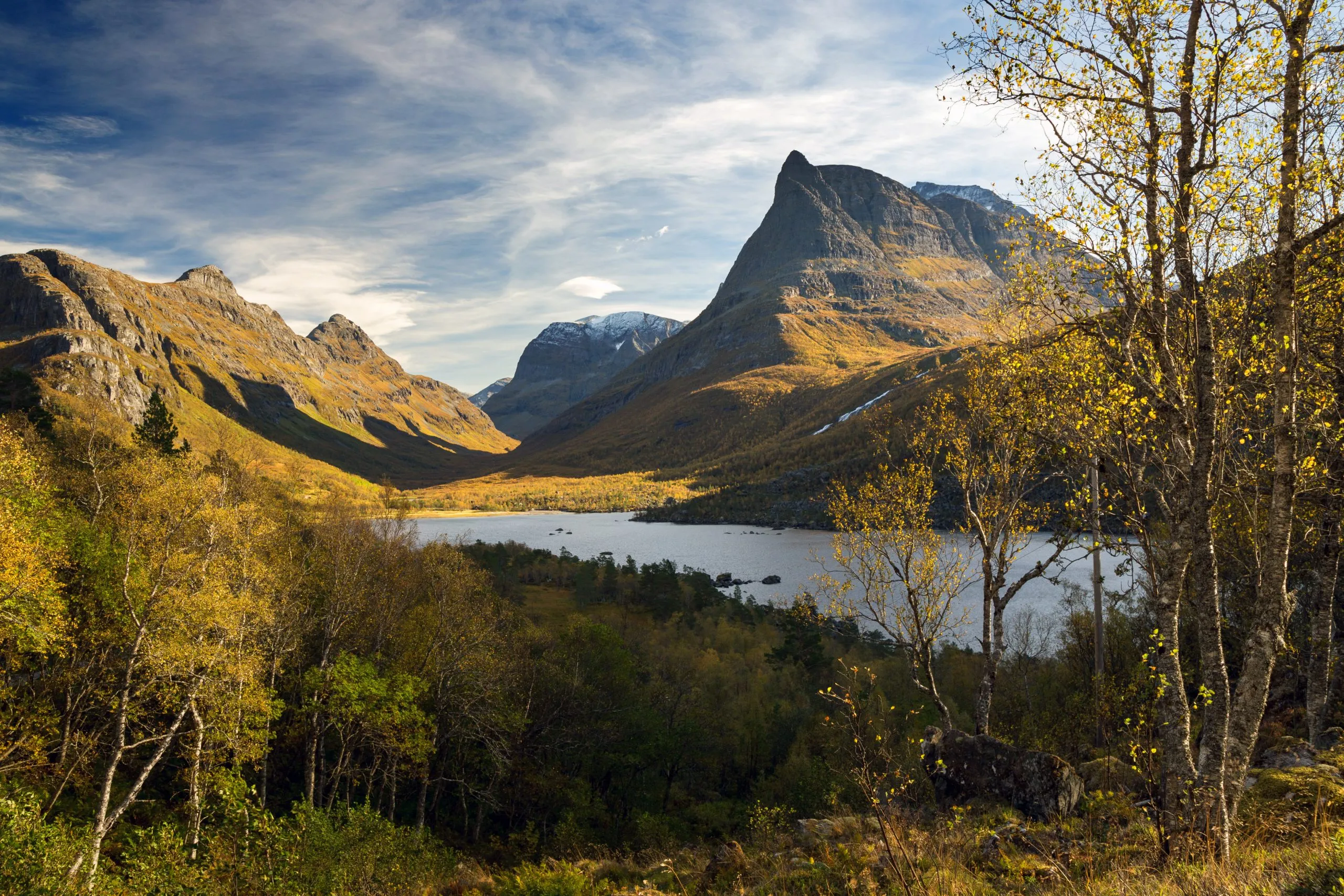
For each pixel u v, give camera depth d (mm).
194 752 25984
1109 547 13906
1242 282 10586
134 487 29812
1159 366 10508
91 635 28000
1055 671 37312
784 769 39906
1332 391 11141
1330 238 10602
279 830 20219
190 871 18844
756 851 14289
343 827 20281
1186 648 25438
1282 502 8969
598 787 42375
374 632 42781
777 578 111500
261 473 66938
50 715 26594
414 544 53406
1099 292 11062
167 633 26062
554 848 34219
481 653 38656
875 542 23828
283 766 40000
